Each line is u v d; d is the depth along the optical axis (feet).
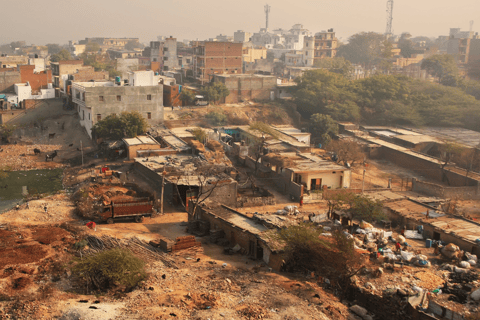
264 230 122.83
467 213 171.01
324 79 364.99
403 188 208.13
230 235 128.16
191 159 209.36
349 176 196.24
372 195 172.86
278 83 414.21
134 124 251.39
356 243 129.29
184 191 163.73
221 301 91.04
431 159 238.27
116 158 234.99
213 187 146.92
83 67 406.62
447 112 328.70
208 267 109.70
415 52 650.02
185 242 119.14
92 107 262.47
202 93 352.49
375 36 654.12
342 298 101.76
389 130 313.12
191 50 534.78
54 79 387.55
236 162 235.20
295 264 112.98
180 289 95.76
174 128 286.05
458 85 430.20
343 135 304.30
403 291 100.22
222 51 415.64
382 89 351.67
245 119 328.29
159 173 183.93
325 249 107.76
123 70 478.59
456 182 217.36
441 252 126.82
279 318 86.43
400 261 122.62
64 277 99.50
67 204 163.43
